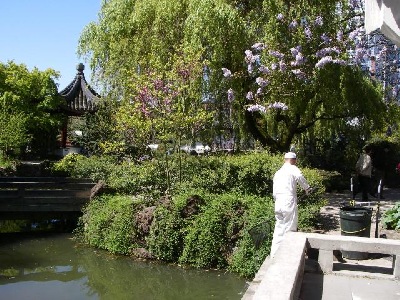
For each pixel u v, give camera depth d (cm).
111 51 1584
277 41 1489
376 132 1962
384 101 1836
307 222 1053
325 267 610
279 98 1570
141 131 1348
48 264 1183
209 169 1314
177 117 1285
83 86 2691
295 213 766
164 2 1470
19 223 1661
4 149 2227
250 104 1557
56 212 1487
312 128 1920
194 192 1204
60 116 2636
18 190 1453
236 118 1673
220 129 1655
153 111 1311
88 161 1722
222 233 1102
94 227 1326
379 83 1833
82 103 2603
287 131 1811
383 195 1686
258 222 1033
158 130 1327
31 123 2516
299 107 1633
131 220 1237
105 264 1169
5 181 1514
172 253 1150
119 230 1241
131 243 1228
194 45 1395
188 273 1077
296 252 512
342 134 2041
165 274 1084
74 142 2730
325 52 1468
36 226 1609
